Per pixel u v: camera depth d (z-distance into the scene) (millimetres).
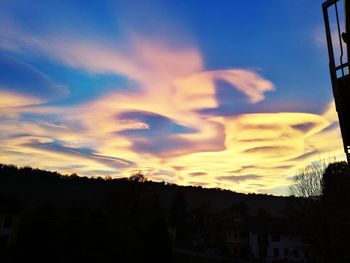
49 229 23875
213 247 64125
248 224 54344
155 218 31453
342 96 5062
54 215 24812
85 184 71375
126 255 25031
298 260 45219
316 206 30969
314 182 35062
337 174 28562
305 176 36750
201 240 70062
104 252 23828
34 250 23344
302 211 37062
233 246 54938
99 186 70188
